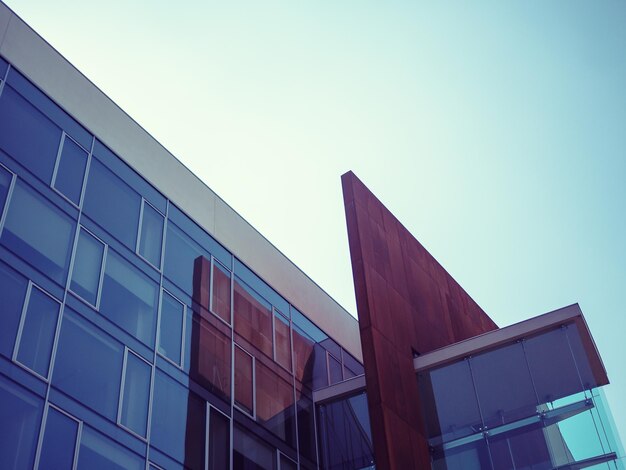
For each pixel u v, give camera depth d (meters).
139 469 21.89
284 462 27.61
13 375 19.53
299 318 33.47
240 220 32.91
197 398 25.45
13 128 23.45
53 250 22.72
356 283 27.17
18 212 22.12
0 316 20.03
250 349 29.36
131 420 22.45
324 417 30.17
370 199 30.81
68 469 19.77
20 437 18.94
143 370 23.80
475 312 35.62
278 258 34.19
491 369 26.11
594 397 24.00
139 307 24.97
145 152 28.94
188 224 29.48
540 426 24.09
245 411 27.31
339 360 34.69
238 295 30.38
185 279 27.84
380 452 23.23
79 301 22.69
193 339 26.69
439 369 26.92
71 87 26.67
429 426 25.64
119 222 25.95
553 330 26.06
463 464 24.34
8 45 24.84
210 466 24.58
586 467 22.59
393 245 30.53
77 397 21.03
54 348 21.06
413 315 29.08
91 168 25.86
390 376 25.41
